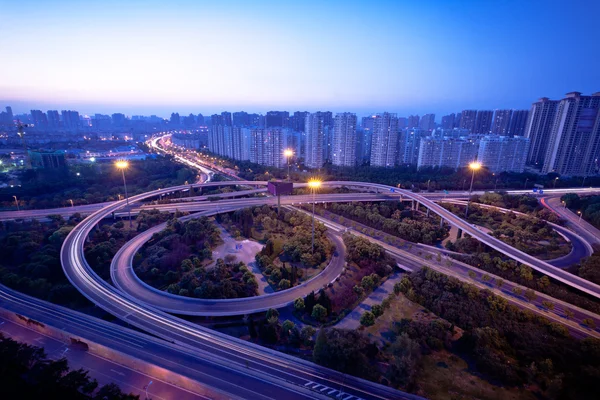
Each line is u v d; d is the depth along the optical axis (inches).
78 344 3120.1
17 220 6038.4
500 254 4985.2
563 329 3107.8
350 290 3983.8
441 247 5506.9
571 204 7071.9
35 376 2368.4
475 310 3435.0
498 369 2677.2
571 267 4446.4
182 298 3715.6
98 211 6299.2
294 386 2566.4
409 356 2640.3
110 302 3602.4
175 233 5482.3
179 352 2933.1
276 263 4729.3
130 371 2795.3
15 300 3737.7
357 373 2709.2
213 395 2524.6
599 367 2669.8
